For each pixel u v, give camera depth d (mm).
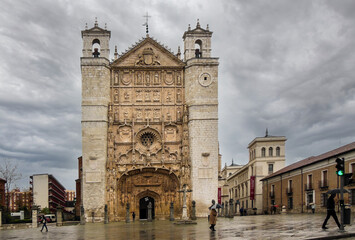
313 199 64312
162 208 68625
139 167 68312
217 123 69375
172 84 72000
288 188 76375
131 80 71500
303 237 22828
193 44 72375
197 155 68438
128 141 69625
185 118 69750
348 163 54281
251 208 107688
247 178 114062
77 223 65625
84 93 68625
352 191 52844
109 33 71438
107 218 60844
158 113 71062
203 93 69938
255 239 23078
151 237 28766
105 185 66750
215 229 33812
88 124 67812
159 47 72438
